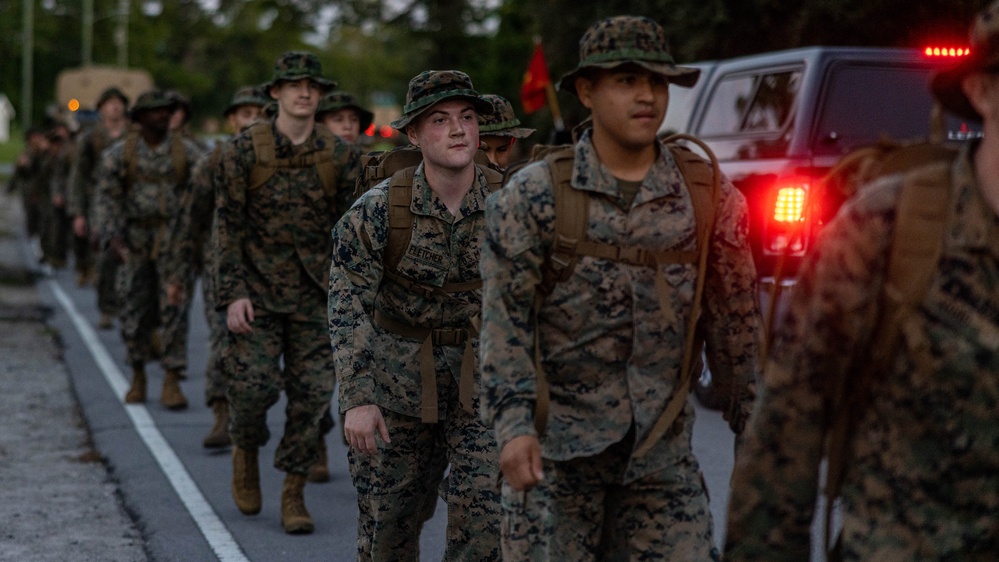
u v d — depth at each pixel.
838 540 2.38
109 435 8.06
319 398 5.89
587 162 3.06
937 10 13.64
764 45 16.92
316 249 5.86
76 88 36.62
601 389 3.11
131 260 9.23
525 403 2.98
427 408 4.22
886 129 7.96
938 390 2.19
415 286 4.26
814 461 2.32
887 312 2.22
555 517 3.18
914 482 2.22
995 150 2.16
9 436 8.09
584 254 3.05
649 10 18.41
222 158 5.76
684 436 3.18
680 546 3.12
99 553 5.59
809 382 2.29
